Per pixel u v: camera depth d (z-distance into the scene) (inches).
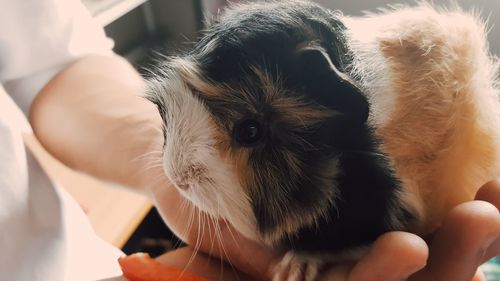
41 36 9.8
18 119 9.3
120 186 9.3
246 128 6.0
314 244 6.4
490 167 6.4
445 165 6.1
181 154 6.3
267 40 5.7
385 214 6.2
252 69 5.8
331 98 5.7
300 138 6.0
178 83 6.3
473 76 6.1
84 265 7.9
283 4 6.3
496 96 6.5
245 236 6.9
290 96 5.8
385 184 6.1
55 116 10.0
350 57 6.1
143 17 20.0
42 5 9.6
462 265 5.2
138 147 9.1
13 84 10.5
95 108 9.8
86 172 9.9
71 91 10.2
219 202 6.5
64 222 8.3
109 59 11.1
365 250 6.3
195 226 7.6
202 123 6.2
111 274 7.9
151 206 15.4
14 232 7.6
